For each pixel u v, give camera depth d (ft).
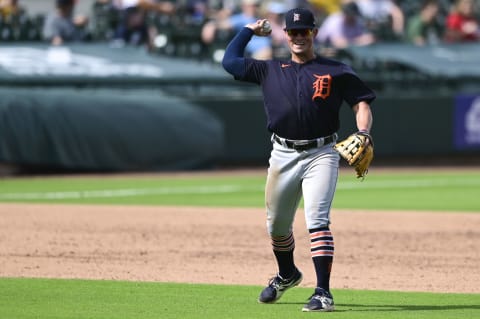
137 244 111.45
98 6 252.42
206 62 243.81
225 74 230.07
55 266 96.02
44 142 201.67
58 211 143.64
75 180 196.65
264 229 125.39
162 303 76.07
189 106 221.05
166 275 91.30
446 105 238.27
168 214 141.18
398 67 245.45
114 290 82.33
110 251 106.11
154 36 248.52
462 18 274.77
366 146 72.69
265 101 74.74
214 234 120.37
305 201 73.51
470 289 84.84
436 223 132.26
